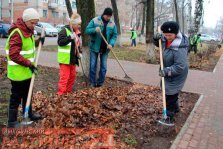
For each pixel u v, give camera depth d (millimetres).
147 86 8773
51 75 9070
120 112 5875
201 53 21281
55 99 6328
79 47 6941
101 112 5637
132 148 4535
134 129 5227
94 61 7816
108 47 7496
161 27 5238
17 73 4758
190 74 12414
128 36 52062
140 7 40750
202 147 4820
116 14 24188
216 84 10367
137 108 6254
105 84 8531
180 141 4965
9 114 4848
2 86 7242
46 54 16078
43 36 5195
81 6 8453
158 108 6383
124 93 7477
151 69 12719
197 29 26406
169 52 5277
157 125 5480
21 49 4691
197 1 25984
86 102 6133
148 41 15102
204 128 5652
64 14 58688
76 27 6719
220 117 6398
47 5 53969
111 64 13508
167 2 49438
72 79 6980
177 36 5223
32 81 4875
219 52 29500
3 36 28969
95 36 7629
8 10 52562
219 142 5062
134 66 13328
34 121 5160
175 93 5430
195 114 6473
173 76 5352
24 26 4645
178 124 5730
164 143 4848
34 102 6070
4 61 9875
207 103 7562
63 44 6504
